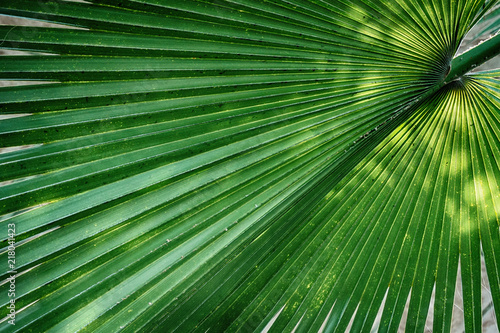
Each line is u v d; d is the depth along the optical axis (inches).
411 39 38.0
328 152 39.4
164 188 36.3
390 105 39.6
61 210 34.5
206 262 37.2
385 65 38.5
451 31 38.1
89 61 34.1
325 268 40.0
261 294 38.8
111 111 34.9
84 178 34.8
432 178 41.2
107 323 35.6
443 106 40.4
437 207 41.3
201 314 37.6
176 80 35.7
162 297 36.5
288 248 39.4
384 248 40.9
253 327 38.7
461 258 41.4
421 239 41.3
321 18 36.3
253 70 36.8
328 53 37.6
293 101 38.2
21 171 33.9
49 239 34.3
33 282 34.1
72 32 33.4
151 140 35.8
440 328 41.5
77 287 34.9
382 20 37.1
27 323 34.1
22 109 33.7
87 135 34.7
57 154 34.4
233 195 37.7
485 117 40.3
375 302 40.7
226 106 37.0
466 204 41.3
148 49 34.6
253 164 38.0
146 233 36.0
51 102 34.0
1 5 32.3
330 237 40.1
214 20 34.9
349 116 39.4
